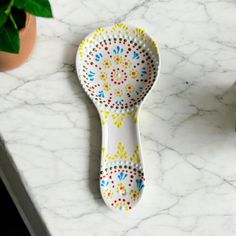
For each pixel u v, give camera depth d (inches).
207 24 34.7
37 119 31.9
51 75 33.3
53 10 35.3
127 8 35.4
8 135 31.4
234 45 33.9
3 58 31.3
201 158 30.6
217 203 29.5
